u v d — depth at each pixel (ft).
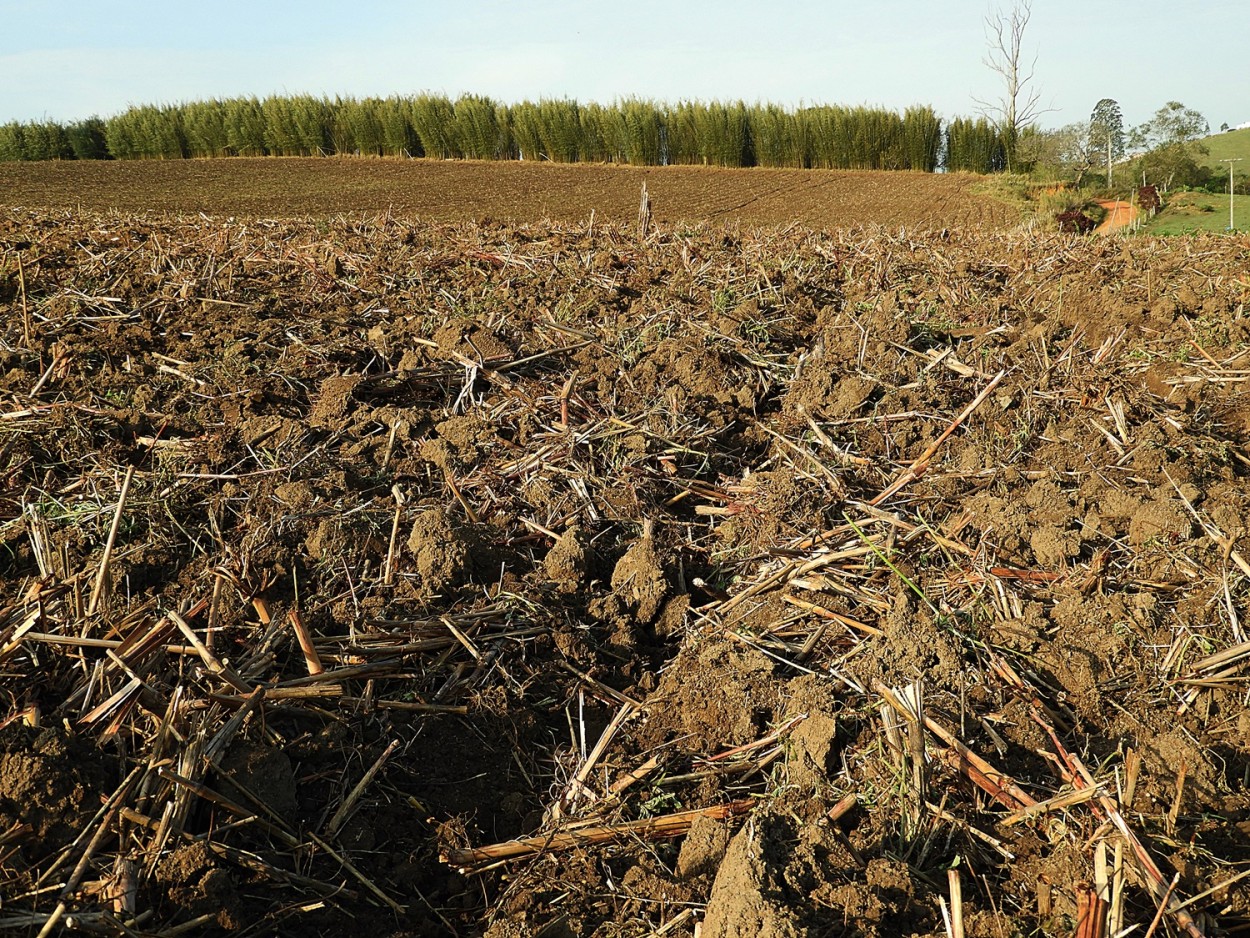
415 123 143.74
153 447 15.40
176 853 8.30
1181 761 10.05
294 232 35.83
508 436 17.56
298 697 10.23
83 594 11.44
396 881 9.34
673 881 9.17
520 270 27.81
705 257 30.42
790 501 15.26
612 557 14.56
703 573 14.47
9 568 12.18
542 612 12.59
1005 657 11.64
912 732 9.82
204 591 11.76
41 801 8.33
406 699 10.96
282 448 15.74
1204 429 18.63
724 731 11.13
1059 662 11.50
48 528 12.51
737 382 20.13
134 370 18.52
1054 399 18.81
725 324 22.31
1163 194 94.89
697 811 10.02
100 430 15.43
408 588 12.59
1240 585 12.64
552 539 14.65
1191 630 12.02
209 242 30.07
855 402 18.72
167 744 9.12
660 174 131.95
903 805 9.32
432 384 19.27
